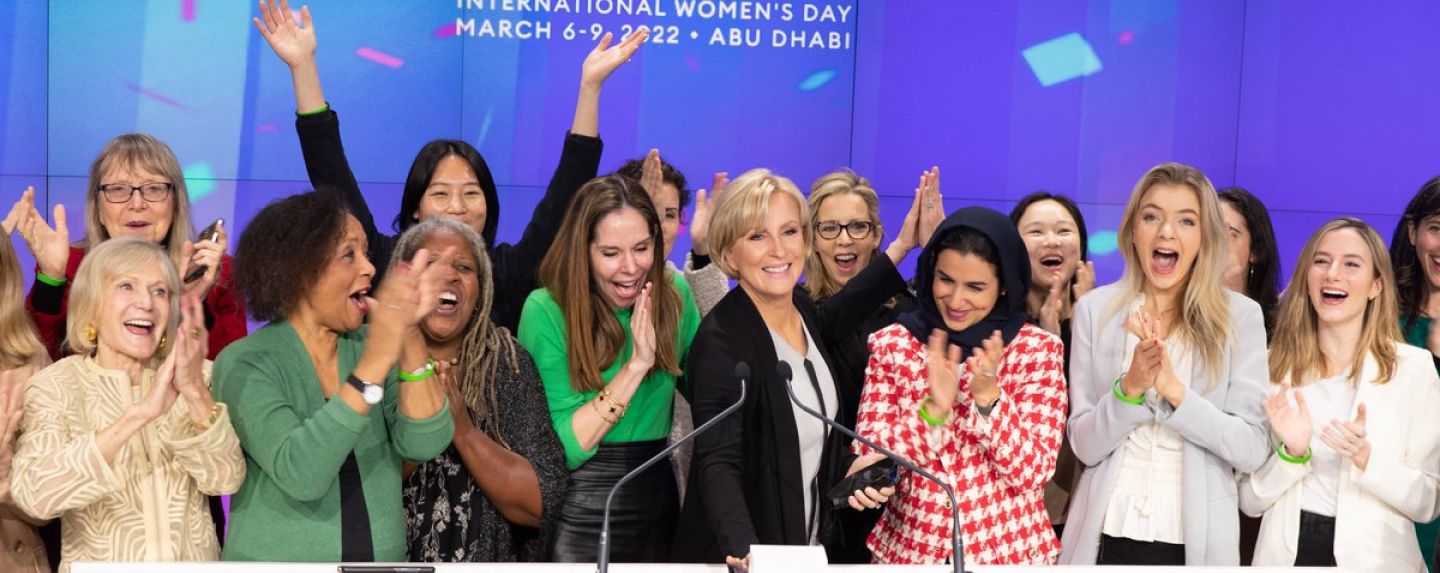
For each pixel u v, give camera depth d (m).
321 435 2.49
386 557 2.68
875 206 4.13
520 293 3.84
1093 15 5.45
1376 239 3.35
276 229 2.64
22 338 3.05
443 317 2.99
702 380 2.95
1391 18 5.50
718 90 5.34
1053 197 4.19
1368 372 3.33
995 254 2.97
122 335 2.74
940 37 5.43
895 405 3.03
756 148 5.38
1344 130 5.53
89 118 5.04
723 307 3.06
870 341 3.12
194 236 3.87
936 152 5.45
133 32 5.05
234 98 5.12
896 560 2.97
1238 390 3.20
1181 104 5.50
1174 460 3.17
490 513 3.01
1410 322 3.94
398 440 2.66
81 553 2.68
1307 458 3.12
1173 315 3.30
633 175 4.22
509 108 5.27
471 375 3.03
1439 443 3.33
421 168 3.82
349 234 2.68
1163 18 5.48
